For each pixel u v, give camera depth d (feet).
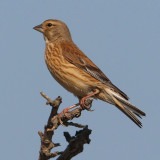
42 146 30.63
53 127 31.19
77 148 30.12
